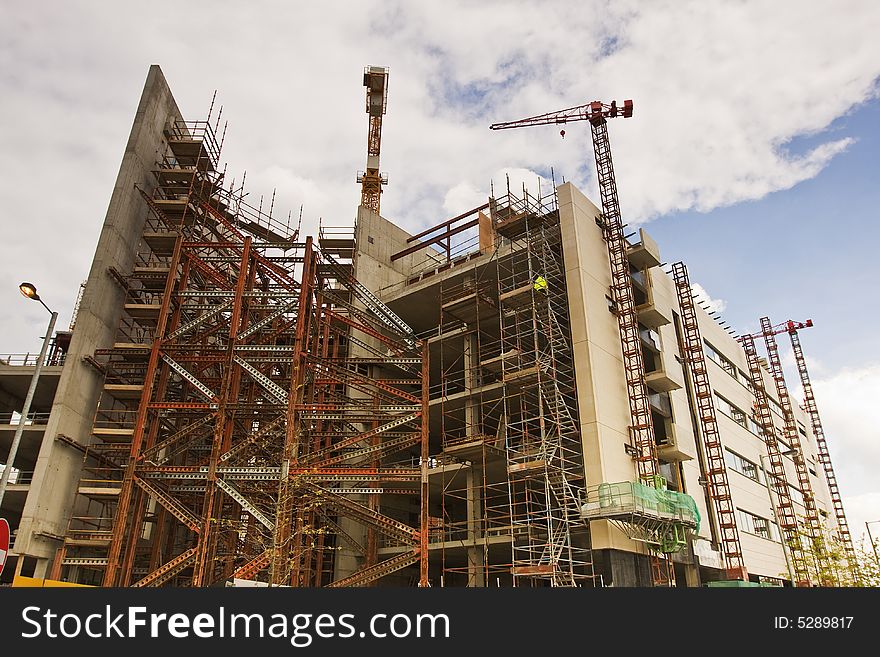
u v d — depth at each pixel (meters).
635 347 50.03
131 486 35.03
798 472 86.94
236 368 39.78
